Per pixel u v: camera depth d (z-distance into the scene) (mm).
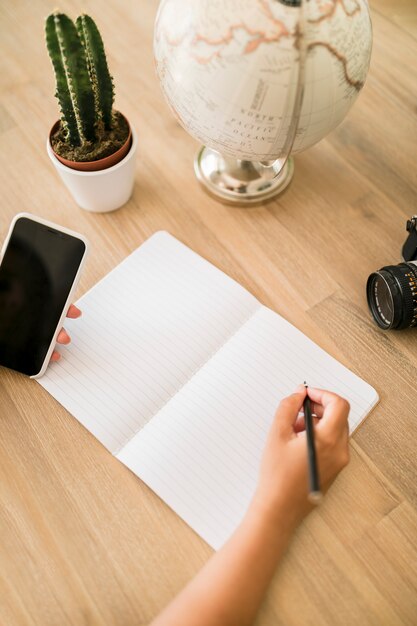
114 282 647
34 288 560
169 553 518
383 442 565
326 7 462
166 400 588
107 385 591
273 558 468
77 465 556
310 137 560
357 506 534
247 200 688
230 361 604
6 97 771
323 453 491
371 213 692
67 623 494
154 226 686
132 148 625
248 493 540
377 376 601
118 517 534
